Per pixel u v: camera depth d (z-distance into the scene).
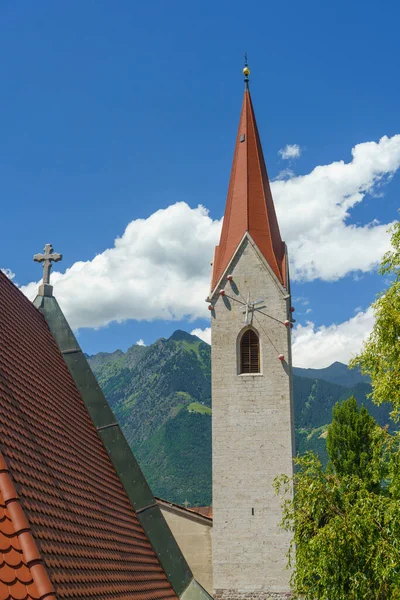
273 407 47.66
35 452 17.62
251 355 49.06
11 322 23.69
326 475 26.59
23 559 11.41
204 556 48.84
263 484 46.41
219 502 46.44
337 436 55.09
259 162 52.56
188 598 23.03
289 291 50.97
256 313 49.22
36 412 20.11
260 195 51.62
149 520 24.38
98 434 25.72
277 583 44.59
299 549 25.41
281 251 51.19
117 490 24.02
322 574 23.23
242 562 45.19
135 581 19.06
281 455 46.88
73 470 20.03
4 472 12.49
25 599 10.89
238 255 50.12
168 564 23.67
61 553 14.81
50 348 26.50
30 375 22.02
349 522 23.39
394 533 22.30
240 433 47.44
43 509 15.50
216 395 48.22
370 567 22.84
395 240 26.44
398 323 25.38
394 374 25.20
